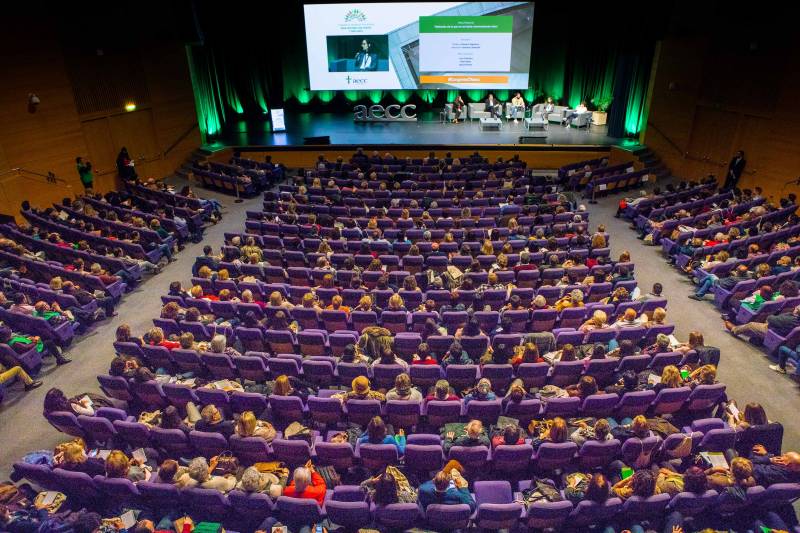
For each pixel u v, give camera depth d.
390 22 24.33
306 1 24.31
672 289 11.84
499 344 8.08
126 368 7.78
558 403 7.09
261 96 26.16
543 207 14.05
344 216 14.68
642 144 21.22
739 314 10.12
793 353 8.83
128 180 17.50
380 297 10.03
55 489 6.31
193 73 21.05
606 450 6.32
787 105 15.23
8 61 15.05
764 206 13.97
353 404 7.08
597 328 8.82
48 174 16.36
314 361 7.96
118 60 18.39
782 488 5.63
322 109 27.14
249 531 6.00
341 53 24.92
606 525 5.86
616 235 14.68
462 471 6.40
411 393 7.22
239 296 10.41
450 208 14.62
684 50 18.75
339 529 5.91
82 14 17.11
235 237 12.23
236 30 24.34
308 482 5.81
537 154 20.97
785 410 8.20
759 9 15.80
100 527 5.64
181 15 19.97
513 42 24.25
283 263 11.93
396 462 6.50
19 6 15.19
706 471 6.02
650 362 7.92
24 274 11.51
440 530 5.84
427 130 23.31
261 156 21.25
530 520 5.70
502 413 7.16
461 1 23.81
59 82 16.50
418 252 11.51
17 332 9.64
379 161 19.03
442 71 24.89
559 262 11.48
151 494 5.91
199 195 18.34
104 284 10.95
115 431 6.88
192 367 8.22
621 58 21.22
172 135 20.64
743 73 16.64
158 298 11.74
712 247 11.89
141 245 12.77
